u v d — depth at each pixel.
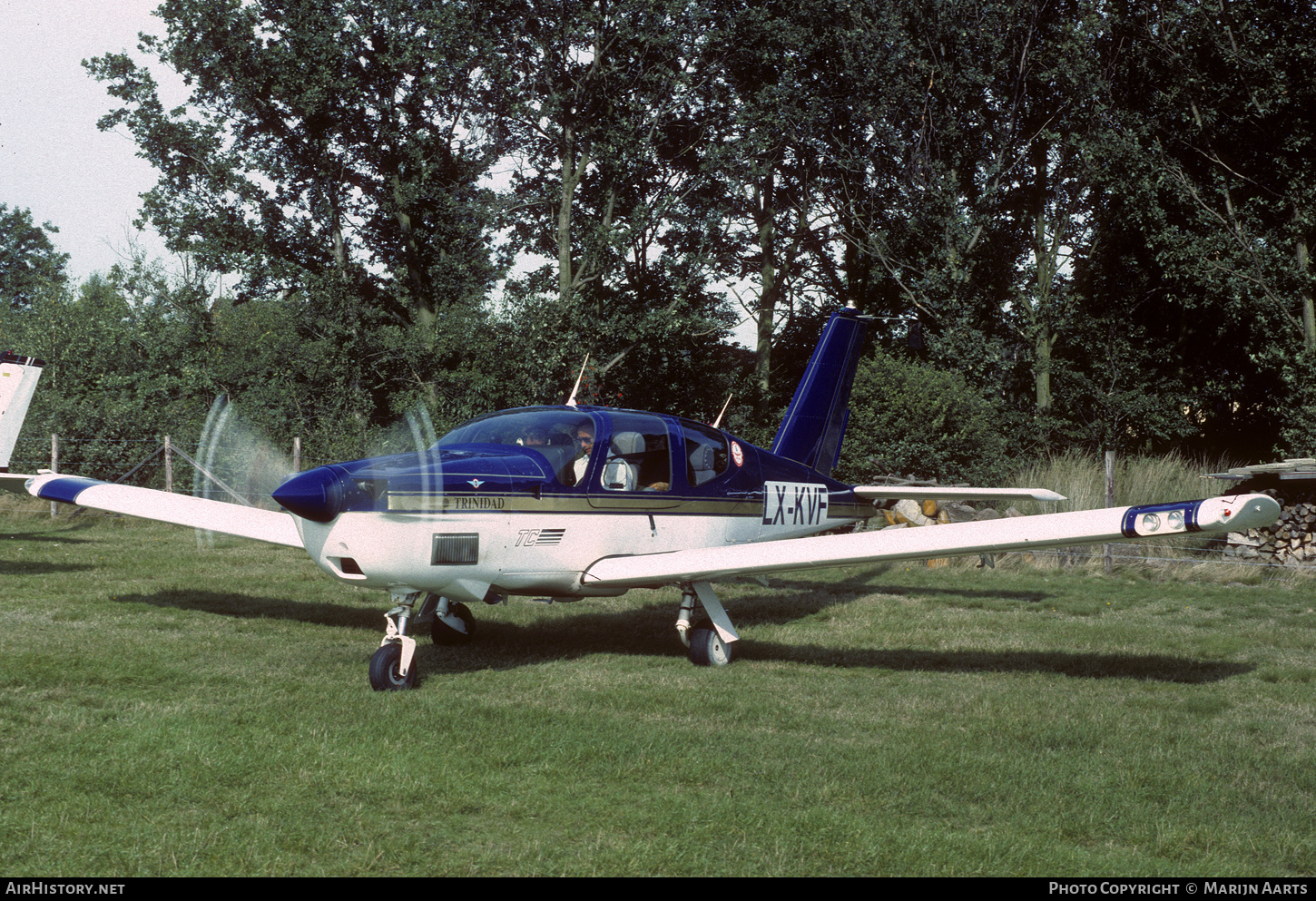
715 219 21.75
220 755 4.02
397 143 22.62
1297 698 5.54
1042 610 8.72
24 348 21.81
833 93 22.31
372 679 5.37
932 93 20.78
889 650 6.89
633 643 7.15
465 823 3.47
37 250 53.78
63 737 4.24
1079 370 21.58
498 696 5.34
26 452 16.08
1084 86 19.59
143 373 21.62
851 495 9.08
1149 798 3.83
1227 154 19.52
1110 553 11.20
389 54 21.75
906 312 23.22
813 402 9.09
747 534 7.78
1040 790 3.84
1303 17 18.03
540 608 8.53
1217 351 21.62
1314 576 10.70
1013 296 21.62
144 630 6.90
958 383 16.12
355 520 5.25
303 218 23.53
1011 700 5.37
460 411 20.05
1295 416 17.23
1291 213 18.62
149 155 22.81
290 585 9.16
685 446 7.20
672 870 3.09
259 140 23.23
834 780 3.92
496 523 5.82
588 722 4.70
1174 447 21.94
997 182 20.59
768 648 6.98
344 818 3.45
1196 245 18.48
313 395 20.92
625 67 21.97
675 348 22.50
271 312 22.70
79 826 3.32
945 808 3.68
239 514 7.35
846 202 23.33
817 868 3.13
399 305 24.36
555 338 19.73
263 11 22.23
